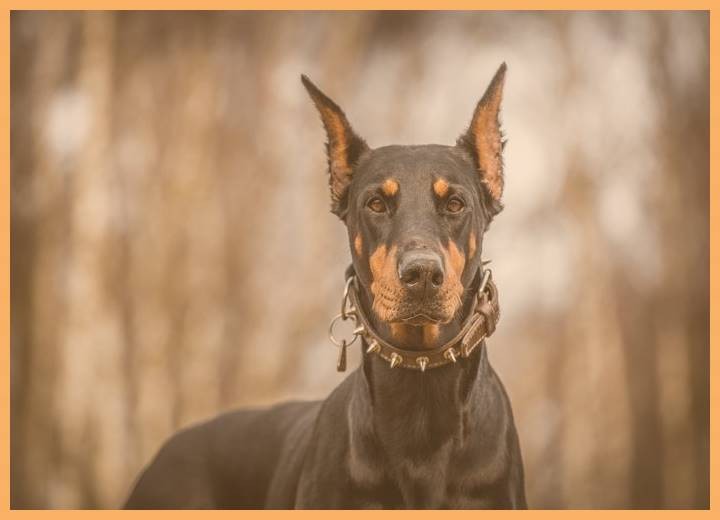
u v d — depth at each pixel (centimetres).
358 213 567
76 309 1605
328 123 604
